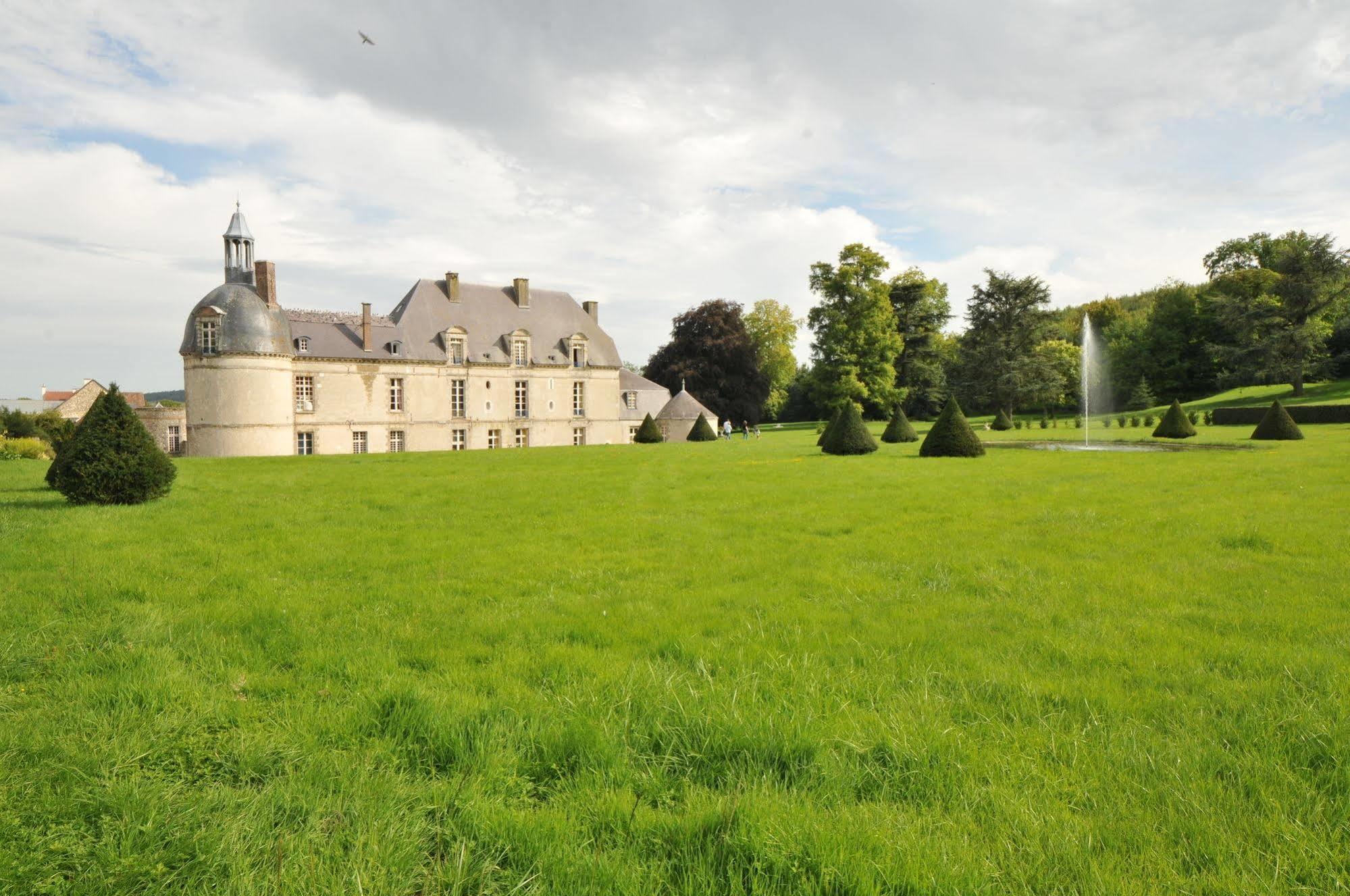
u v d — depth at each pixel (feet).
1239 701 14.14
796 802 10.55
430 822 10.46
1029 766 11.64
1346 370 206.80
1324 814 10.22
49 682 15.39
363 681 15.65
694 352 238.27
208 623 20.22
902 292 228.63
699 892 8.84
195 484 63.21
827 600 22.68
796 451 108.58
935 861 9.18
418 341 181.68
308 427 165.78
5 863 9.11
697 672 15.94
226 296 152.87
